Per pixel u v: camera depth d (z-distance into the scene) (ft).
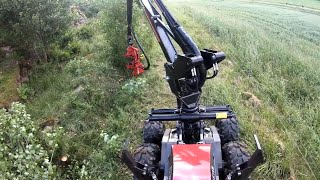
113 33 19.19
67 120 15.80
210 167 8.38
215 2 39.04
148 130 12.28
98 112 16.37
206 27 28.04
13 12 19.86
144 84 17.13
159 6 11.29
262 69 19.67
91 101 16.76
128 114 15.88
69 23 21.94
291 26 26.68
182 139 10.26
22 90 18.21
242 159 9.87
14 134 11.91
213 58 9.93
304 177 12.09
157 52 21.66
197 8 35.88
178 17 30.42
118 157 13.69
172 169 8.50
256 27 26.86
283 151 13.11
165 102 16.87
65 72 19.56
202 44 23.36
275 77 18.60
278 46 22.30
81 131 15.34
